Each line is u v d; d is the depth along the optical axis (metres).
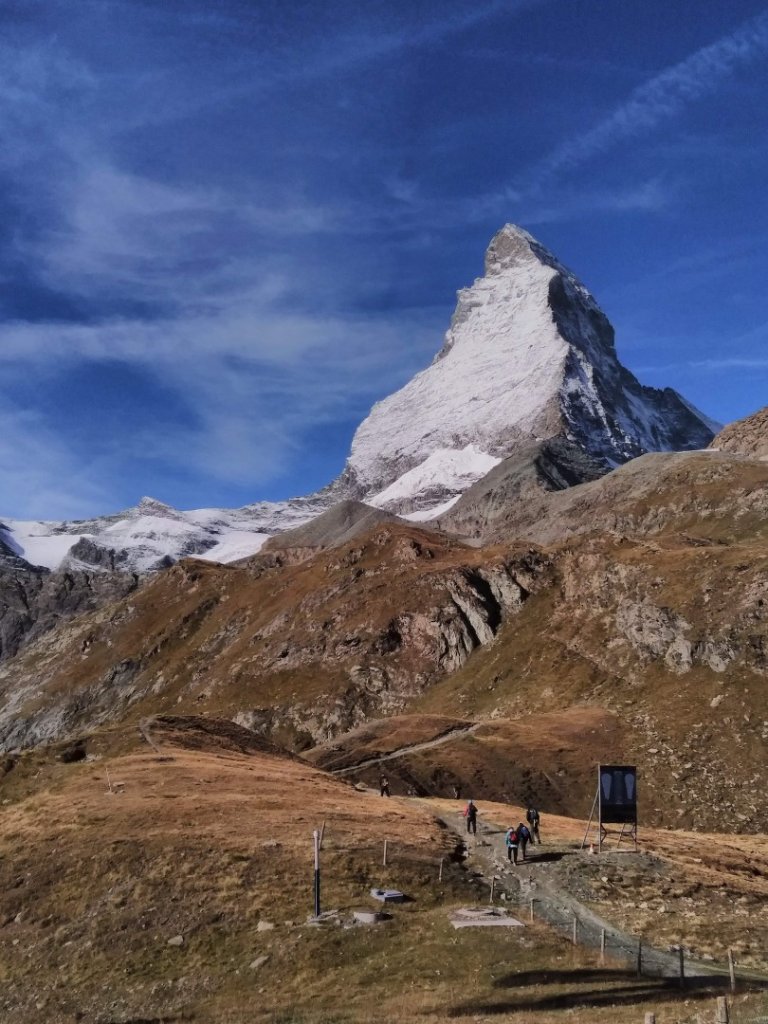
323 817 60.09
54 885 50.75
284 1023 32.91
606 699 145.12
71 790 67.31
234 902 46.03
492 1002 33.09
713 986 34.50
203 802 61.53
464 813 73.69
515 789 117.88
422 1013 32.34
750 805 108.69
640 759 121.94
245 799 63.31
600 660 158.50
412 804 81.38
